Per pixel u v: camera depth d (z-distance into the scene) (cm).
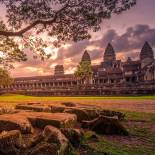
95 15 1375
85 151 921
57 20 1405
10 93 10838
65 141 823
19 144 800
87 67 12275
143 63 11844
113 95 8312
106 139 1174
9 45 1694
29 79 15088
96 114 1645
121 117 1825
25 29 1397
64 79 13500
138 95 7831
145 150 999
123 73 11775
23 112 1512
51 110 1806
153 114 2247
